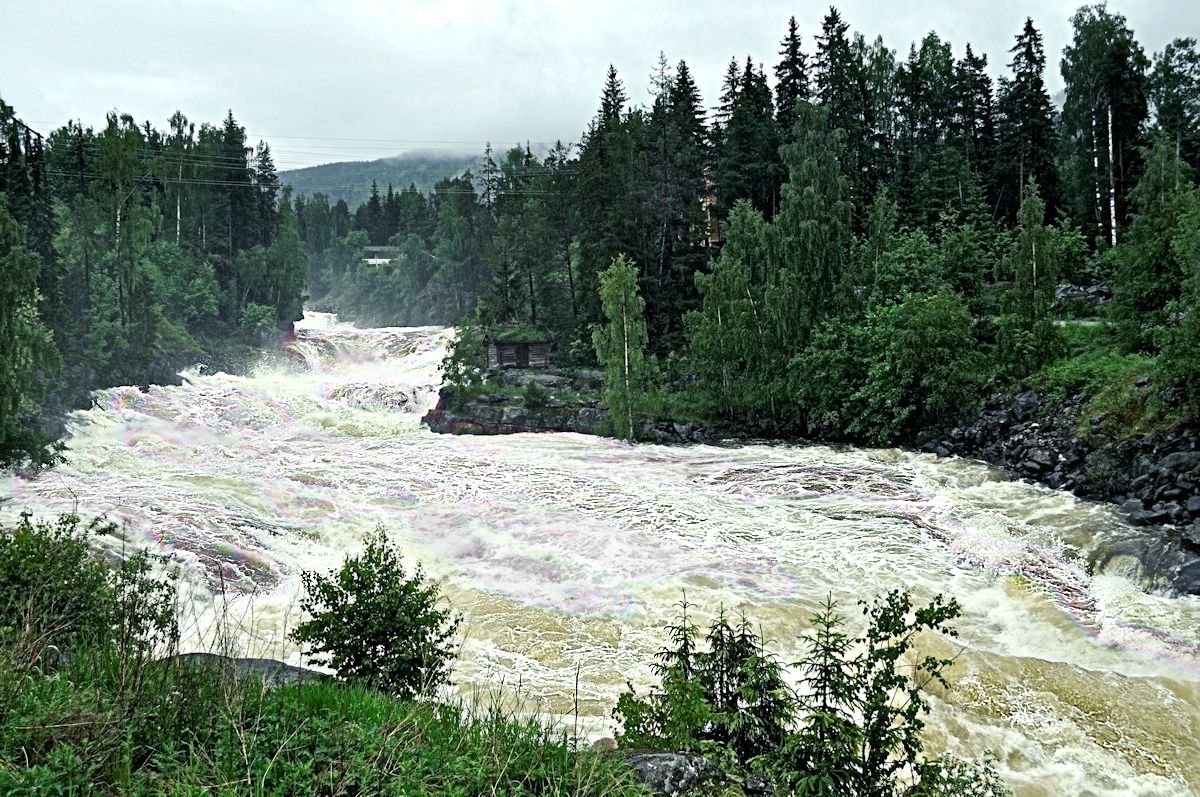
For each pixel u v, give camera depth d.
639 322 42.56
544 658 16.41
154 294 62.59
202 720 7.36
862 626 17.83
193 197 76.50
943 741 13.61
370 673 10.44
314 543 23.84
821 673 8.78
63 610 9.80
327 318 116.44
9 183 46.47
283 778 6.48
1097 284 46.78
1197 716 14.21
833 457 36.28
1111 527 23.33
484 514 26.36
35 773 5.99
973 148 67.25
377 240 146.00
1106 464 27.20
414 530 25.02
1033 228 35.81
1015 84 65.75
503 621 18.11
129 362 50.69
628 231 57.56
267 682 8.98
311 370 67.31
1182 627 17.86
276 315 73.31
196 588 19.34
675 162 60.69
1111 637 17.45
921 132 68.94
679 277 58.38
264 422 45.97
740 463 34.88
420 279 112.31
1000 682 15.27
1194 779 12.77
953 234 45.12
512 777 7.25
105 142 56.72
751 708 8.95
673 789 7.85
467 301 101.81
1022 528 24.20
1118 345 33.84
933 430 36.88
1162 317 32.03
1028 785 12.62
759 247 46.09
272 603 19.12
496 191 97.94
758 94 68.75
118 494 26.77
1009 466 31.52
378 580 11.04
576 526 24.98
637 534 24.20
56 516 23.36
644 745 9.17
